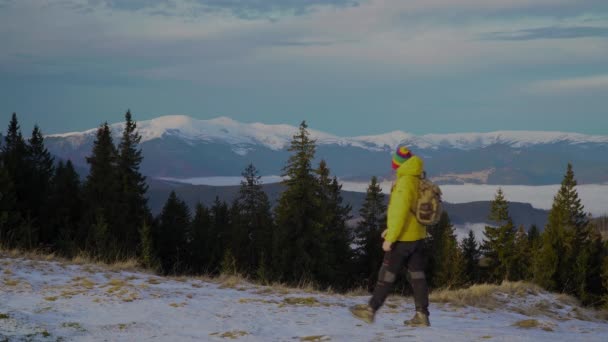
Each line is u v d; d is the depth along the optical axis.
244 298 8.62
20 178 62.06
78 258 12.11
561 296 13.51
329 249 54.12
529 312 11.07
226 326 6.18
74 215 66.44
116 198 66.50
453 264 65.94
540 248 73.50
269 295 9.45
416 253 6.17
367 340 5.12
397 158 5.95
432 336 5.29
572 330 7.38
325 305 8.65
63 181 68.12
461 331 5.75
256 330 6.02
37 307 6.61
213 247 70.31
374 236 63.66
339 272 54.12
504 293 12.63
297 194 52.69
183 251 72.94
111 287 8.45
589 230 75.00
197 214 75.00
